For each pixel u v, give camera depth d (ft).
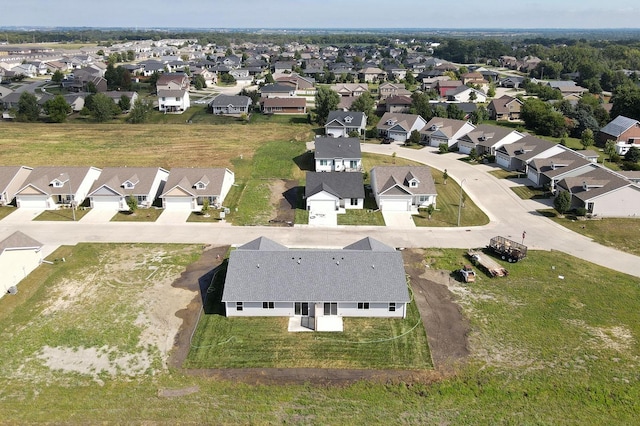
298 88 549.54
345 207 221.05
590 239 190.39
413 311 140.67
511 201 230.07
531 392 109.91
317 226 201.16
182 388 110.22
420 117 345.92
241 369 116.47
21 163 274.16
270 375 114.73
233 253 144.77
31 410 103.09
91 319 135.33
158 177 228.63
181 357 120.57
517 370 116.78
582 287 154.40
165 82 501.15
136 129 356.38
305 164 282.36
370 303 136.56
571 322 135.85
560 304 144.66
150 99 466.70
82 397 107.04
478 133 314.35
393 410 104.99
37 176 221.46
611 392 109.91
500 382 112.88
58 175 220.84
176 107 431.02
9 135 329.31
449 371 116.57
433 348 124.67
